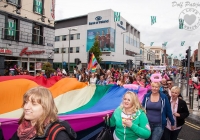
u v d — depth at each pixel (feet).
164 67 73.82
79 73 52.65
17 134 5.47
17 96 12.03
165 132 14.11
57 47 161.27
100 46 138.31
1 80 14.35
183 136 19.80
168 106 12.71
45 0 68.13
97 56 123.34
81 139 10.87
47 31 69.26
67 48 154.61
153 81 12.84
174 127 14.01
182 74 98.94
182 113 13.94
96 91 15.96
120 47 154.61
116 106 13.38
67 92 14.74
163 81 20.44
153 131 12.46
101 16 137.69
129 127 9.39
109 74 38.78
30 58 63.46
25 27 60.49
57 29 160.97
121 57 157.38
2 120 8.37
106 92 16.22
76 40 149.89
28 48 61.82
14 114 10.81
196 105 36.91
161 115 12.59
